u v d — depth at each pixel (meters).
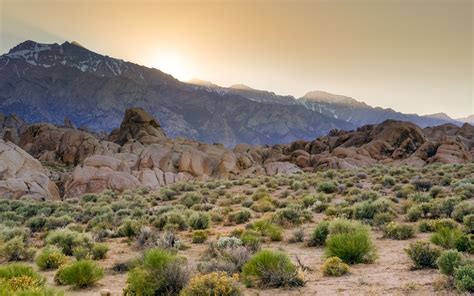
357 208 21.19
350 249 11.74
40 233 23.25
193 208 30.70
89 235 18.08
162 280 9.20
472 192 27.20
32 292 7.81
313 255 13.55
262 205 27.00
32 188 41.78
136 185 47.88
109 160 51.38
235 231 18.22
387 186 35.72
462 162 55.72
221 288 8.39
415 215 19.56
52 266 13.97
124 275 12.31
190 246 16.64
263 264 10.06
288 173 56.19
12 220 27.38
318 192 34.59
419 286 8.81
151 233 18.16
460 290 8.07
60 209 32.84
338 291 8.98
